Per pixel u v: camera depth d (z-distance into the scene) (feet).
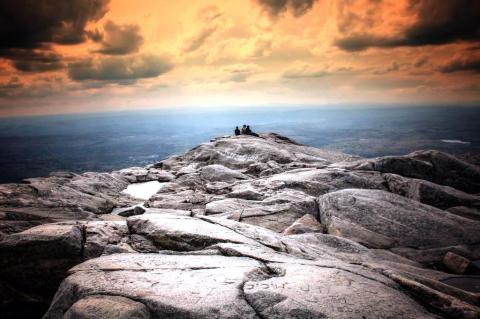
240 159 99.30
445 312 20.71
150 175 94.73
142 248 29.94
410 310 19.45
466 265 35.81
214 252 26.81
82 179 76.23
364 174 67.92
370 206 49.32
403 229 44.80
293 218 48.14
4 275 29.73
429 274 33.06
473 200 56.70
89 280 20.63
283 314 17.56
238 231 31.76
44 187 55.88
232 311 17.52
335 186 62.03
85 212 49.29
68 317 17.51
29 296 30.07
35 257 29.81
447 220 47.62
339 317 17.44
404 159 72.74
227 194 59.93
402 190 60.95
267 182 64.69
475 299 23.84
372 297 19.92
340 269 23.99
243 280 20.88
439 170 71.56
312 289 20.02
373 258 34.50
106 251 29.89
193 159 107.76
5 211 43.34
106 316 16.87
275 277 21.61
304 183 62.28
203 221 34.01
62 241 29.84
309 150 116.78
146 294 18.75
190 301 18.16
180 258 25.17
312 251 30.30
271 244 29.30
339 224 44.60
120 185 83.76
